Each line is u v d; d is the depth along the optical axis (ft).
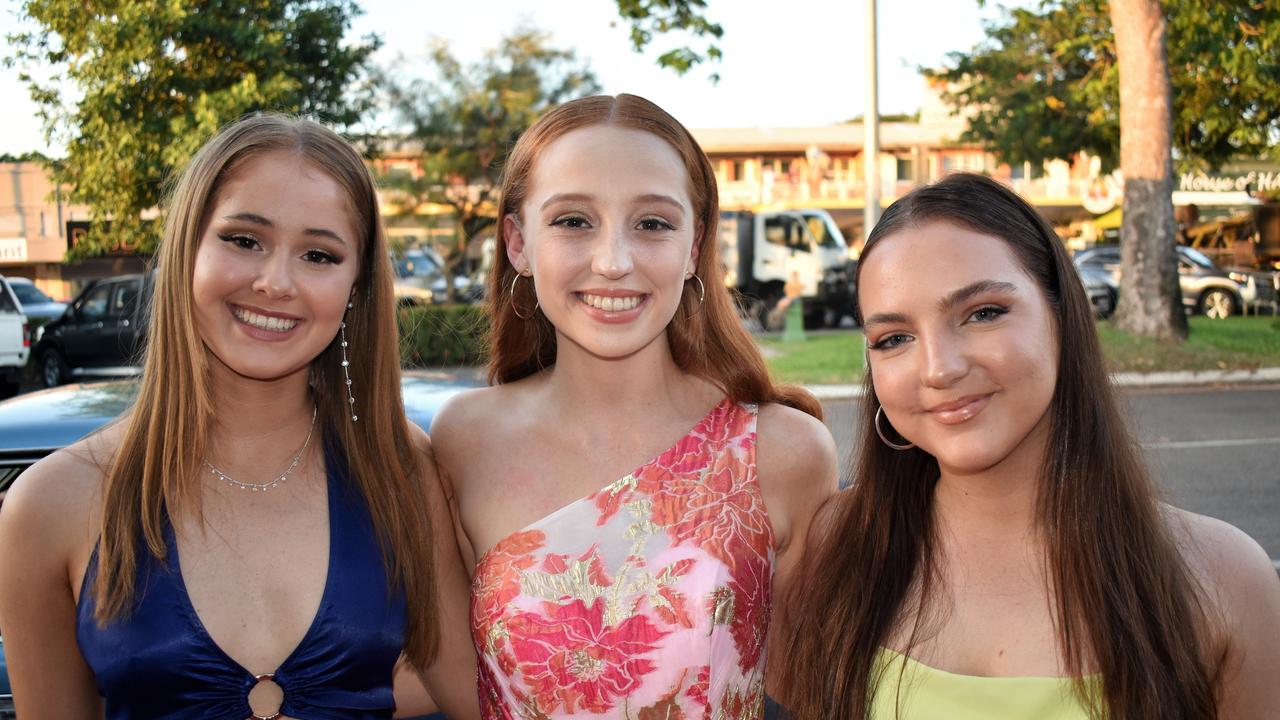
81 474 6.11
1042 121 63.16
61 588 6.03
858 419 6.60
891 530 6.23
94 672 5.96
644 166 6.52
